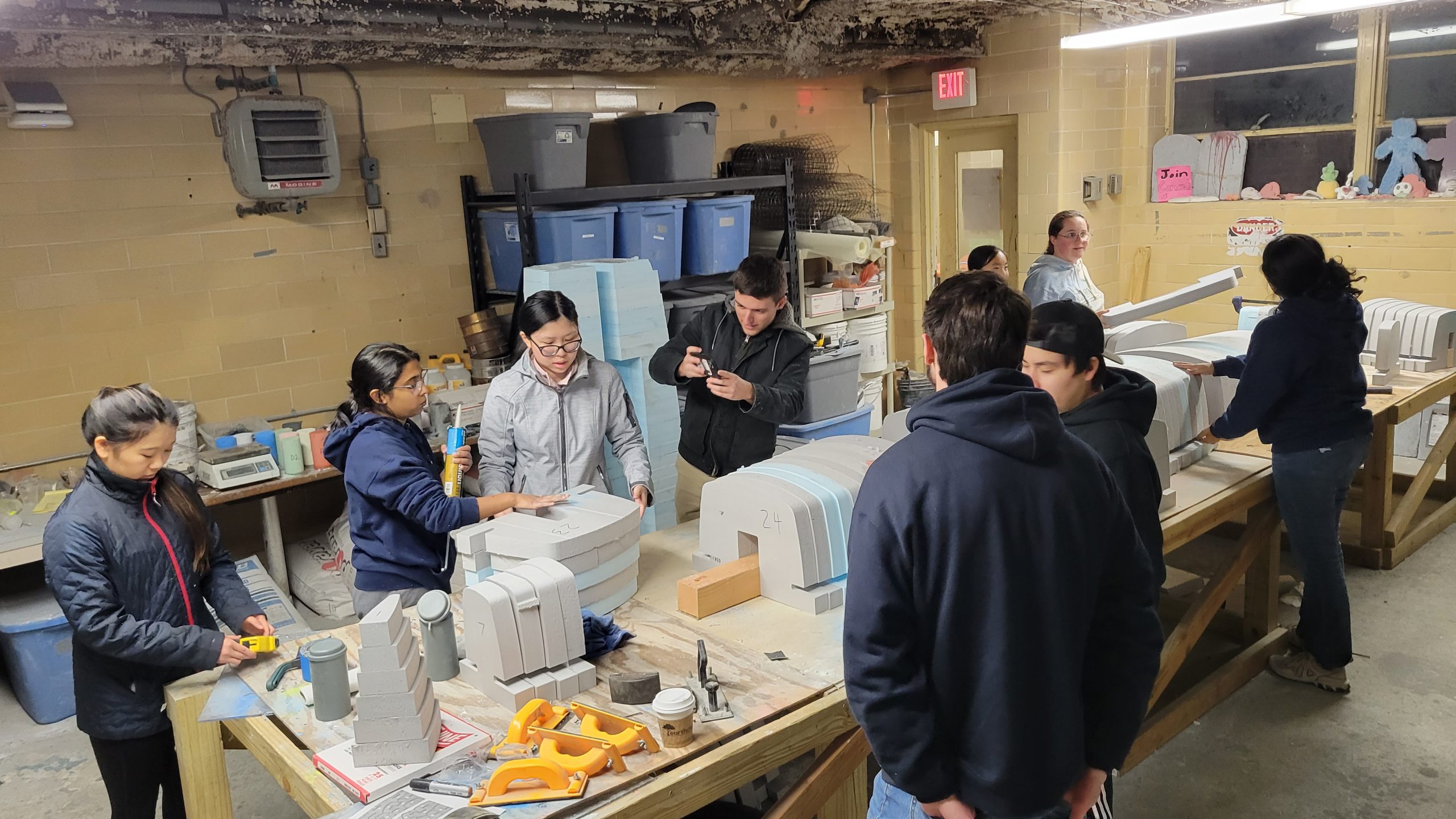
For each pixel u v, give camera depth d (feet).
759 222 19.54
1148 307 12.07
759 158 19.13
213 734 7.35
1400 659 11.81
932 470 4.74
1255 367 10.28
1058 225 15.79
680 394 16.37
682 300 16.37
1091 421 6.68
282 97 13.61
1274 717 10.79
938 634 4.84
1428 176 18.70
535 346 9.41
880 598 4.74
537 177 14.69
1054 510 4.81
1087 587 5.00
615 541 8.11
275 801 10.13
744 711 6.44
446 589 8.89
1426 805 9.25
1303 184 20.25
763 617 7.94
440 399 14.11
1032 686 4.85
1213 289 11.80
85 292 12.97
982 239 23.00
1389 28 18.76
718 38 16.75
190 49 12.41
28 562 11.78
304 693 6.95
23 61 11.84
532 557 7.60
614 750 5.83
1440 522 15.40
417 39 13.41
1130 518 5.23
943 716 4.96
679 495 13.44
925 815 5.41
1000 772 4.84
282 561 13.93
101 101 12.76
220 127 13.60
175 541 7.45
